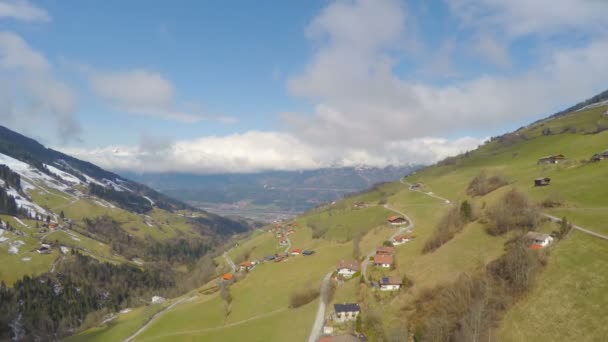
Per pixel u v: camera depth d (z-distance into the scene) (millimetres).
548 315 78375
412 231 197000
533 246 104312
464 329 81312
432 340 85938
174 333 146125
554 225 114438
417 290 113562
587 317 73000
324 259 198000
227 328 138125
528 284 88812
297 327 119750
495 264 102938
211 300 178000
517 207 132750
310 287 150750
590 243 95312
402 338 93062
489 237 126938
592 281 80875
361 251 188375
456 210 161500
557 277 87375
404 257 154625
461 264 116375
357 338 105000
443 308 96625
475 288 96438
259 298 162000
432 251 142875
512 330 79375
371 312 109688
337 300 133375
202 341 131125
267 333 122750
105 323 194875
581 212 120188
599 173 163000
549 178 179625
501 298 88812
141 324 167750
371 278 139875
